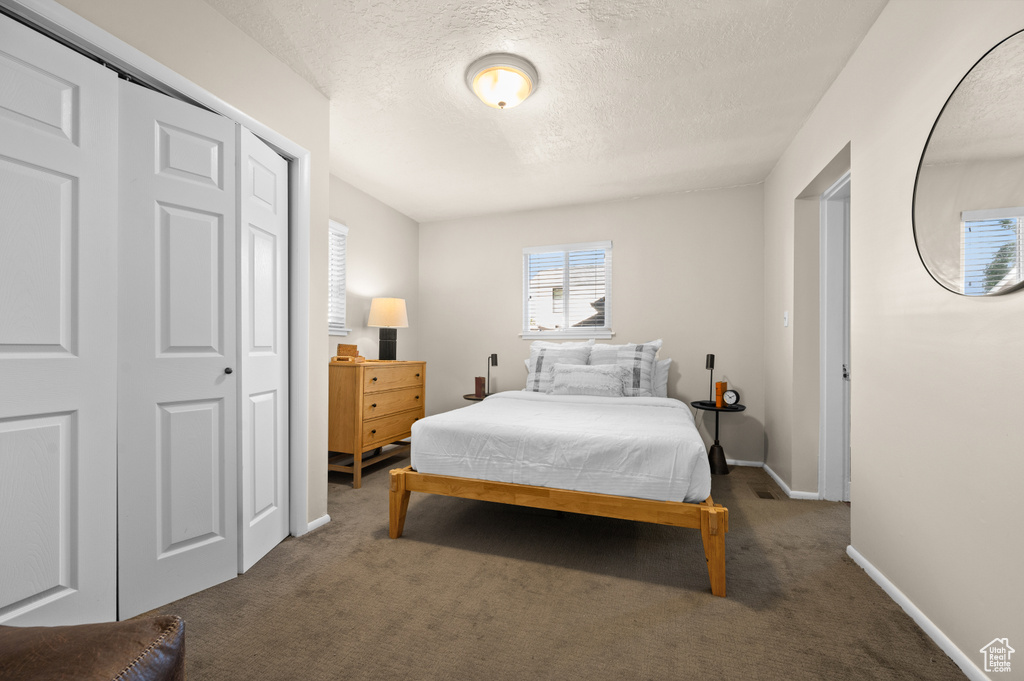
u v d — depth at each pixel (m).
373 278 4.32
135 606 1.65
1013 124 1.22
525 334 4.69
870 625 1.62
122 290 1.62
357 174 3.78
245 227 2.02
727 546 2.28
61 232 1.46
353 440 3.31
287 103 2.31
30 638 0.62
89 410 1.52
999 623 1.28
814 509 2.83
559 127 2.97
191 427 1.82
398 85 2.49
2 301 1.34
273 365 2.24
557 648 1.49
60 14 1.43
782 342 3.34
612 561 2.12
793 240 3.07
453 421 2.44
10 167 1.35
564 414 2.80
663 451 1.99
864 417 2.05
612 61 2.28
